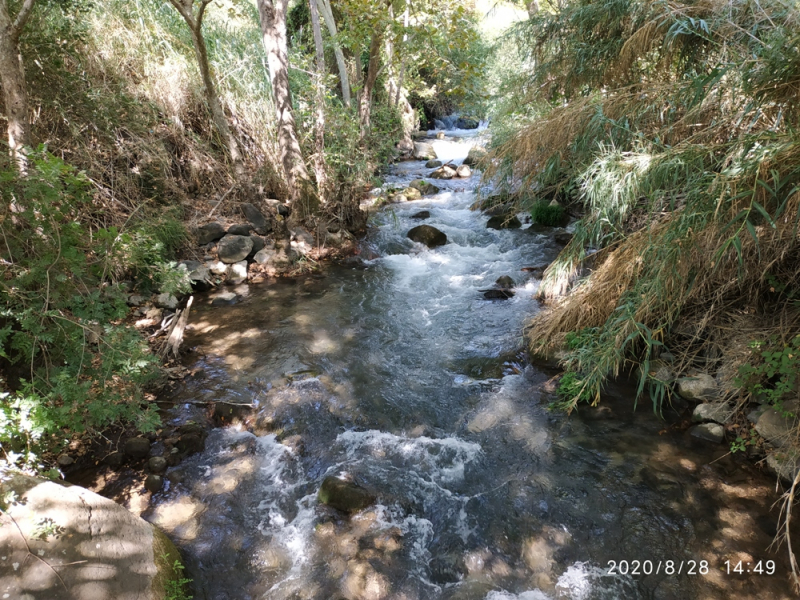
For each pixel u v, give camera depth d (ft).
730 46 13.35
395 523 10.55
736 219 9.58
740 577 9.12
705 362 13.87
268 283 21.97
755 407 12.29
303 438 12.92
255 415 13.57
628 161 12.59
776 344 11.92
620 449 12.26
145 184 22.33
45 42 18.30
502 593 9.12
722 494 10.81
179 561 9.34
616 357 12.62
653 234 12.44
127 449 11.92
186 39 27.68
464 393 14.65
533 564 9.67
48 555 7.84
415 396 14.55
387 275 22.90
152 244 17.35
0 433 9.27
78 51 21.89
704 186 10.67
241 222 24.35
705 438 12.31
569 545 10.00
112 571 8.12
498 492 11.28
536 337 16.39
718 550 9.65
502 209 29.50
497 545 10.07
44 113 19.57
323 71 29.86
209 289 20.95
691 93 13.17
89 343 11.89
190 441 12.35
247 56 28.91
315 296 20.77
